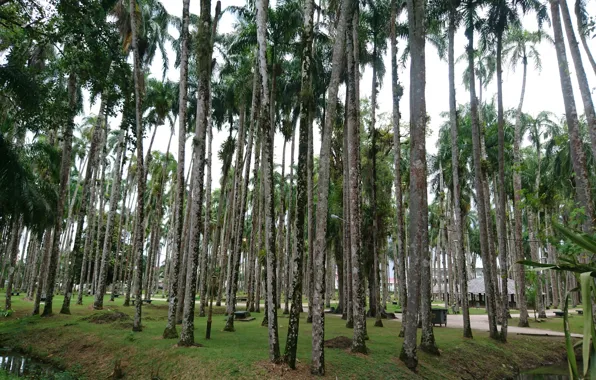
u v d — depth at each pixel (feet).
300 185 34.78
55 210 73.51
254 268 100.01
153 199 158.30
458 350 47.06
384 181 90.84
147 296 121.49
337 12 56.80
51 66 59.77
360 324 39.91
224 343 42.14
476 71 92.27
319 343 32.50
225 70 83.46
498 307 73.82
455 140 60.70
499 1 63.05
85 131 130.21
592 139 46.01
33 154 67.15
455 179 59.93
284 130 88.22
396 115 58.08
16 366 41.42
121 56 55.67
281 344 43.93
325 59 76.38
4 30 52.85
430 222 164.66
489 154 105.09
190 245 41.50
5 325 58.80
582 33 49.29
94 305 75.92
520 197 85.66
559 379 44.73
